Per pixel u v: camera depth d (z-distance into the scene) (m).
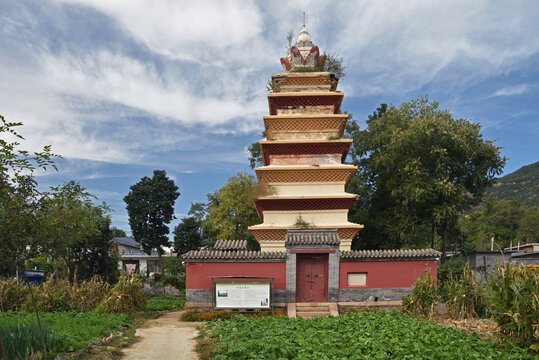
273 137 32.50
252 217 53.81
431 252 23.55
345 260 23.72
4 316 18.89
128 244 86.25
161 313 26.36
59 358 12.60
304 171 30.28
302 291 24.06
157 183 66.25
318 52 34.22
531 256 35.28
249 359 12.48
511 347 12.70
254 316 21.55
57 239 11.37
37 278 40.38
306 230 27.36
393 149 40.22
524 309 12.71
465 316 19.20
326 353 12.53
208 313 22.25
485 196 45.47
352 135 46.59
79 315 20.80
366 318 17.69
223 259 23.69
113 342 15.93
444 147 40.56
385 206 46.66
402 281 23.47
